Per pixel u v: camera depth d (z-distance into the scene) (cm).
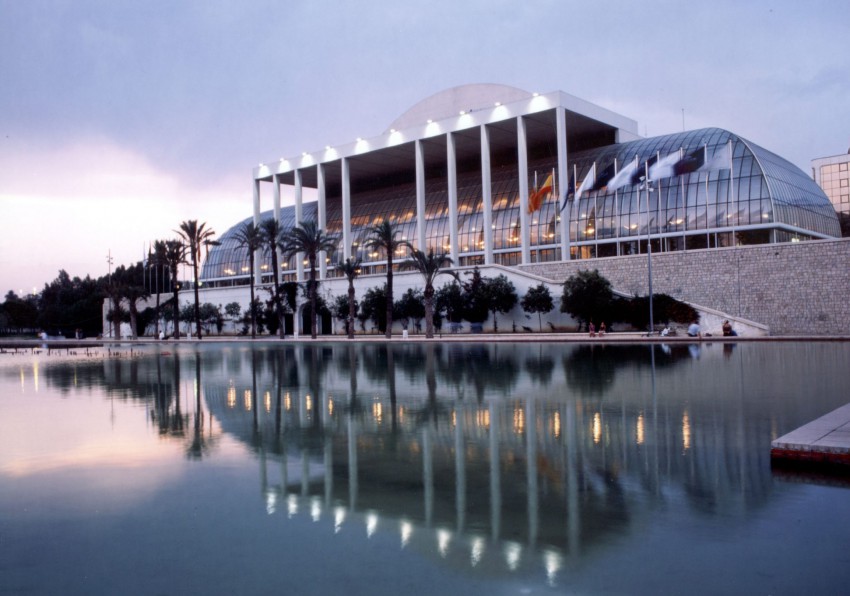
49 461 1272
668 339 5153
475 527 839
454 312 7338
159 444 1417
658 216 7525
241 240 9131
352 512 916
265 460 1244
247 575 715
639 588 656
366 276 8381
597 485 1010
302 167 10288
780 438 1147
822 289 5738
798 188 7656
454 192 8631
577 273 6606
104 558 773
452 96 10344
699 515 863
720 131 7675
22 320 14650
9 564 762
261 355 4628
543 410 1722
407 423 1591
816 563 706
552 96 7825
